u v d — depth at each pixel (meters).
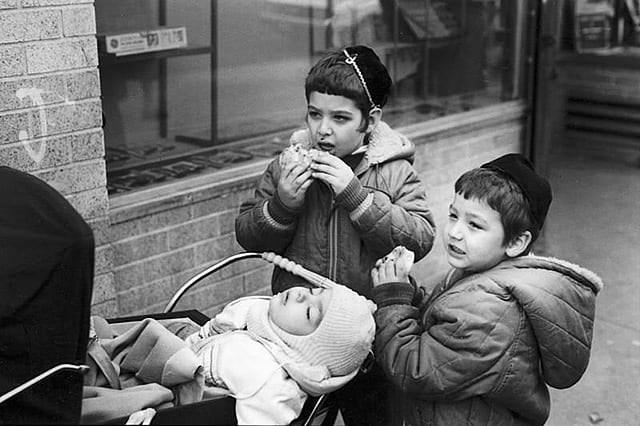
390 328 2.37
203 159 3.93
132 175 3.68
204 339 2.45
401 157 2.85
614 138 5.04
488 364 2.23
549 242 5.10
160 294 3.73
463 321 2.23
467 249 2.30
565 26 5.14
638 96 4.95
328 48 4.39
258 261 4.08
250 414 2.12
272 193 2.85
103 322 2.64
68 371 2.14
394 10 4.67
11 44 2.98
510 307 2.25
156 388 2.26
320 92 2.63
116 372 2.38
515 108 5.30
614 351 4.21
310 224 2.77
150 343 2.38
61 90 3.14
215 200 3.87
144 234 3.63
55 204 2.21
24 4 2.98
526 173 2.33
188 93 3.85
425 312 2.42
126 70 3.62
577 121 5.17
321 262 2.75
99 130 3.28
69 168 3.22
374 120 2.74
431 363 2.26
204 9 3.86
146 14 3.66
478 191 2.29
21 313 2.21
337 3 4.39
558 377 2.34
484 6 5.07
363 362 2.42
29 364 2.22
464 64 5.07
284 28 4.19
